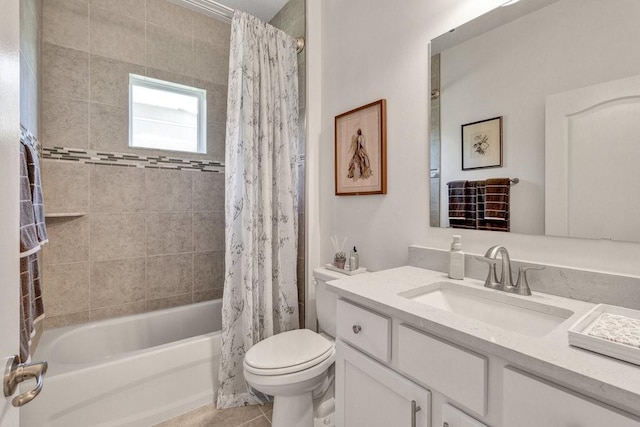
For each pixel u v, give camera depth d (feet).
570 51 3.30
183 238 7.85
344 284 3.78
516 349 2.10
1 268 1.51
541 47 3.52
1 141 1.54
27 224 4.03
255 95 6.20
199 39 7.99
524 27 3.67
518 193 3.72
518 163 3.72
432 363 2.66
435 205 4.64
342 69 6.39
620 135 2.99
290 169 6.72
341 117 6.33
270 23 8.13
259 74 6.29
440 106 4.56
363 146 5.81
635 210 2.93
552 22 3.43
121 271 7.02
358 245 6.03
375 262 5.67
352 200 6.17
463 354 2.43
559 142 3.38
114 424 4.91
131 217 7.14
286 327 6.58
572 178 3.30
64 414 4.54
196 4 5.75
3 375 1.51
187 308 7.52
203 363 5.80
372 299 3.21
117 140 6.93
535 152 3.57
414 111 4.94
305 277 6.99
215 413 5.58
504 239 3.88
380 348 3.15
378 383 3.20
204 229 8.16
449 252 4.16
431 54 4.67
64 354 5.82
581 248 3.29
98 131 6.70
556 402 1.94
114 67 6.86
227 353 5.82
